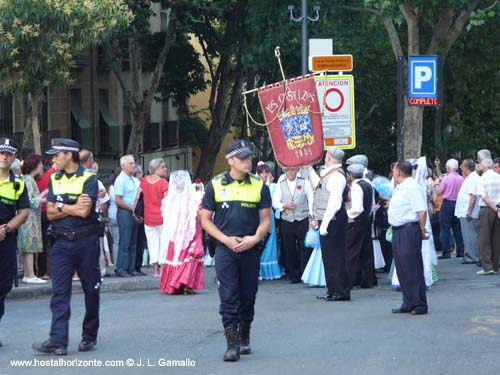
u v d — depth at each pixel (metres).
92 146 40.00
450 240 23.55
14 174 11.33
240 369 9.50
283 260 18.88
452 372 9.22
